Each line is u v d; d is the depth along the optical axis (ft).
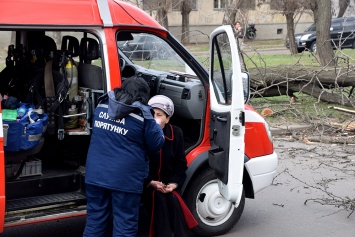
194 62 17.69
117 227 14.87
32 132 15.56
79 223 20.12
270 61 65.67
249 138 18.56
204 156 17.62
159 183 15.78
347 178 25.99
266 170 18.93
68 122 16.67
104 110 14.88
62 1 15.75
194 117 17.84
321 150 30.99
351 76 37.42
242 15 45.11
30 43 17.97
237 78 15.67
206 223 18.33
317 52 51.19
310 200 22.80
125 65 20.35
